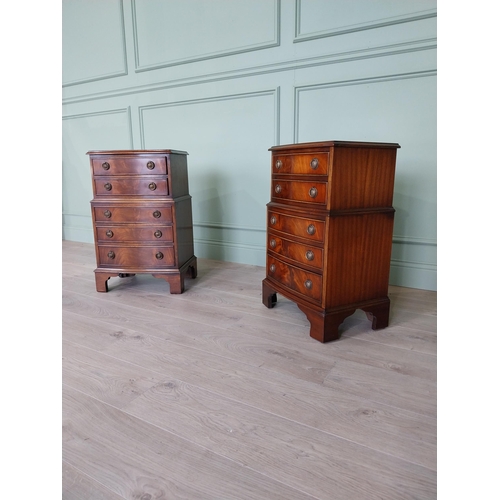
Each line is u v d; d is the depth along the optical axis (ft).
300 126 7.19
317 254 4.58
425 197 6.33
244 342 4.66
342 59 6.50
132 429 3.12
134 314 5.60
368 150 4.43
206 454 2.85
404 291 6.53
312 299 4.77
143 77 8.89
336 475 2.64
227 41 7.58
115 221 6.35
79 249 10.31
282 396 3.56
